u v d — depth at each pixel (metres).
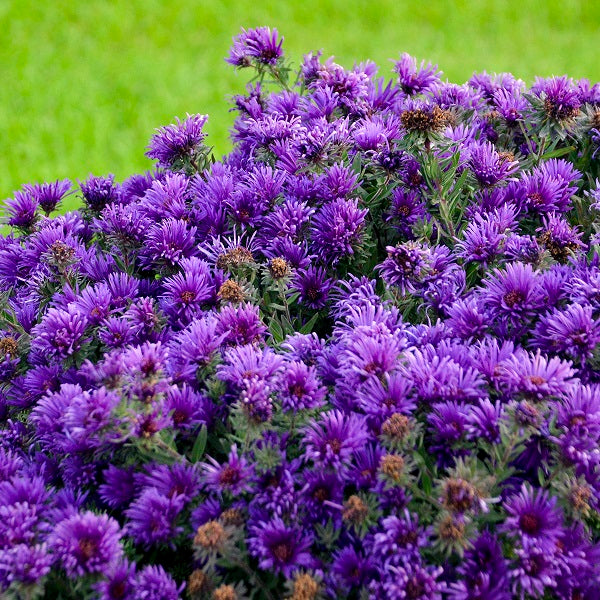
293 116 1.33
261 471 1.03
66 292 1.18
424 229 1.20
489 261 1.17
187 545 1.05
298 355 1.10
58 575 1.02
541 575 0.99
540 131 1.24
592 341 1.07
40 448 1.14
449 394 1.04
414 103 1.27
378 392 1.04
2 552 1.00
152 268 1.22
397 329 1.10
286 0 3.63
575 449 1.01
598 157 1.28
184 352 1.08
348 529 1.02
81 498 1.06
